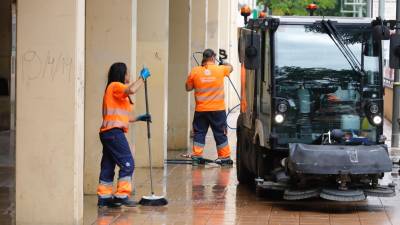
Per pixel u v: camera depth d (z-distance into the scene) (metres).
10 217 13.60
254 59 14.60
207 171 19.69
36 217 12.56
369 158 13.95
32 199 12.55
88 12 15.70
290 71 14.93
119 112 14.55
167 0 19.94
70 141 12.48
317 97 14.95
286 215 14.04
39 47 12.45
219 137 20.73
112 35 15.69
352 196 14.07
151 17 19.84
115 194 14.72
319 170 13.83
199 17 28.28
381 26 14.73
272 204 15.13
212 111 20.61
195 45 28.28
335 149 14.05
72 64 12.44
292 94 14.95
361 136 14.97
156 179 18.25
